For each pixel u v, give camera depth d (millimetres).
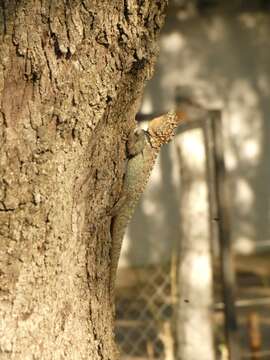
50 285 4766
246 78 19188
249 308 13836
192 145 8938
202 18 18938
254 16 19156
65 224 4730
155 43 4832
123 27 4547
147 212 17984
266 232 19219
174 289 9227
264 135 19250
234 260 18062
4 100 4438
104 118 4707
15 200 4531
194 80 18953
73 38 4461
